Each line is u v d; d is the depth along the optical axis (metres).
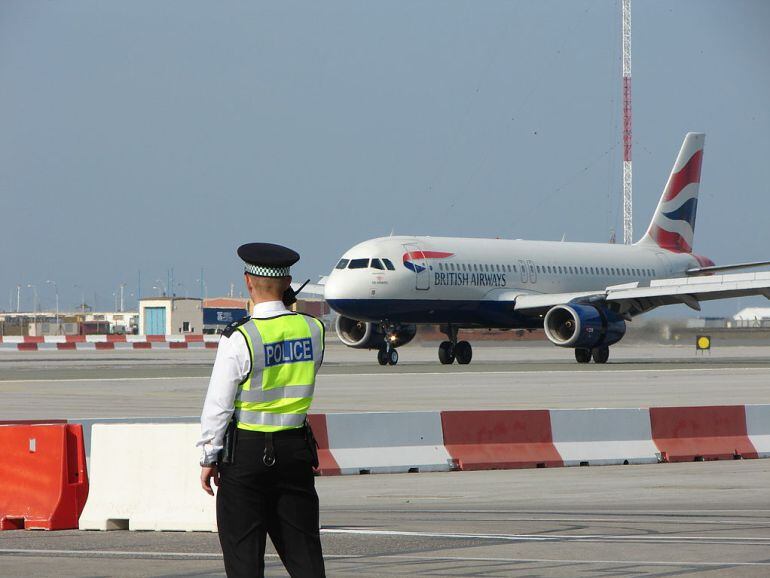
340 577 40.31
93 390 139.25
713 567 41.88
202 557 45.06
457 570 41.56
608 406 117.00
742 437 89.44
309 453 31.53
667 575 40.34
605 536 49.31
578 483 71.69
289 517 31.42
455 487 69.69
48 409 112.25
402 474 77.31
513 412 82.25
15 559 44.62
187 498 52.41
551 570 41.44
